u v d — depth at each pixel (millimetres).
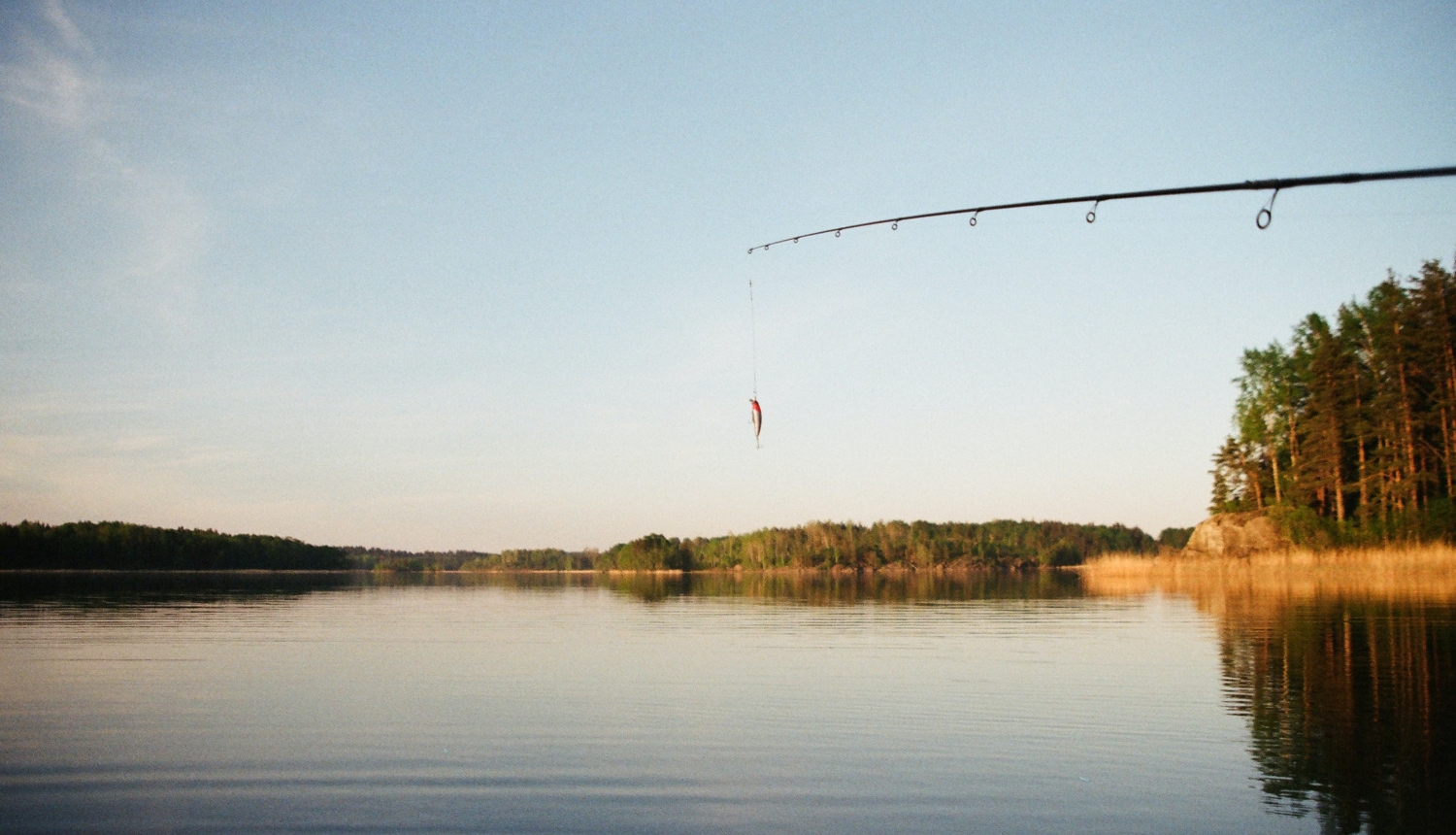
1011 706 14391
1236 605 32812
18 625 28234
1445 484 56938
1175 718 13367
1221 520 67062
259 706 14531
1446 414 54469
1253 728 12617
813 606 40469
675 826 8711
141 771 10617
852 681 16969
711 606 41469
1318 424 60344
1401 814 9000
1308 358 66438
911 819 8914
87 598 44000
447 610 38688
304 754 11383
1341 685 15664
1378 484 57188
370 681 17109
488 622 31188
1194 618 28688
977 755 11305
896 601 43875
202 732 12609
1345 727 12586
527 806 9336
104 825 8797
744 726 13000
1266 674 17000
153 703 14750
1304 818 8867
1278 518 61969
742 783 10156
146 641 23891
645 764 10922
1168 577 61125
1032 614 32969
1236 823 8750
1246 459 71500
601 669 18672
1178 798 9531
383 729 12805
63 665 19016
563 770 10672
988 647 22234
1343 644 20656
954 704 14578
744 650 22094
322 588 64312
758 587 68062
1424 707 13852
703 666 19031
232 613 35031
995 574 113312
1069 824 8734
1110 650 21141
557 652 21609
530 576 127688
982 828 8656
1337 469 59406
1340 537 56875
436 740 12156
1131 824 8734
